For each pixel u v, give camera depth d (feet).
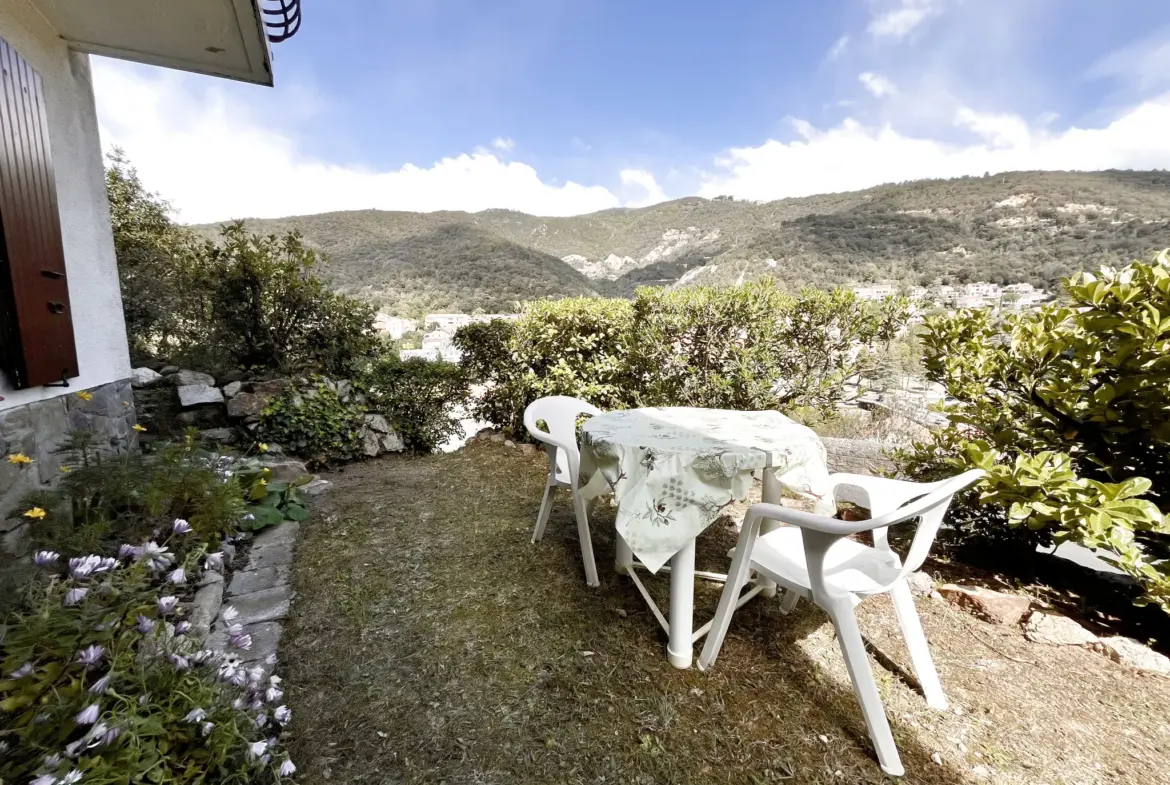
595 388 12.70
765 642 5.87
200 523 6.82
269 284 13.24
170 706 3.53
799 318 11.05
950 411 8.15
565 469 8.15
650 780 4.12
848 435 14.47
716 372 11.32
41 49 7.70
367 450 13.42
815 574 4.48
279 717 4.10
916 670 5.02
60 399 7.40
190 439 8.54
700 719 4.73
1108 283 6.46
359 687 5.10
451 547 8.16
